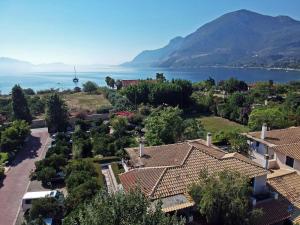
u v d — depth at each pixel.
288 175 33.00
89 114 84.19
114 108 88.56
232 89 132.75
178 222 15.45
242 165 29.17
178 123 45.22
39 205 30.72
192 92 104.38
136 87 96.50
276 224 27.06
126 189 25.33
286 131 41.78
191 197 24.31
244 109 79.12
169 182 25.84
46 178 40.59
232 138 47.50
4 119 75.94
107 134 60.59
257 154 40.50
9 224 31.80
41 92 122.69
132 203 14.72
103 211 14.24
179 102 96.62
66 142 55.09
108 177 40.53
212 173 25.97
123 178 27.59
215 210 22.16
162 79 127.38
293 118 55.97
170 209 22.91
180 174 26.91
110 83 139.62
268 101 98.69
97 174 38.69
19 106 72.12
